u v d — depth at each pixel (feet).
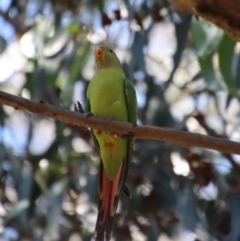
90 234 40.34
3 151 39.70
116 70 29.53
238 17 23.66
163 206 36.99
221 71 31.78
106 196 27.76
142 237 41.09
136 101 29.17
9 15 45.24
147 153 38.73
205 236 34.99
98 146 29.40
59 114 22.84
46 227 36.70
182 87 44.01
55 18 41.39
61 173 39.78
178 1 24.44
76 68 38.34
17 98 22.43
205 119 41.73
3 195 41.88
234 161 37.96
